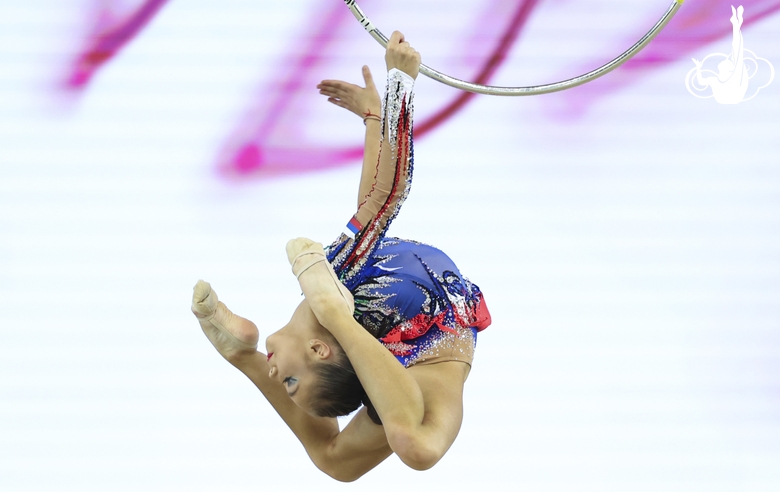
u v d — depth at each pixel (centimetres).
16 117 1416
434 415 684
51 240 1317
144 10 1472
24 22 1460
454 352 749
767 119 1469
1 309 1255
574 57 1493
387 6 1480
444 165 1420
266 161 1402
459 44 1488
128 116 1426
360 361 664
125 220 1341
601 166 1436
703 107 1474
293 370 722
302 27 1475
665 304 1313
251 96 1438
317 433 818
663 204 1403
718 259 1356
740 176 1431
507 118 1459
